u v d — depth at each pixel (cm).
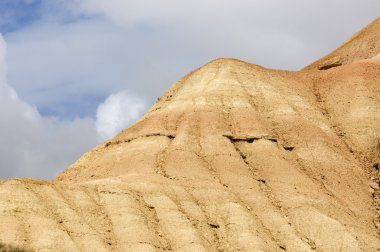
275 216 9469
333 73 13188
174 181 9756
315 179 10650
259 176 10338
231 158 10481
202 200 9481
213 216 9269
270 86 12419
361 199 10550
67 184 8912
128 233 8406
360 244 9300
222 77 12219
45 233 7838
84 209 8562
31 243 7688
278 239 9131
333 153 11188
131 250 8200
